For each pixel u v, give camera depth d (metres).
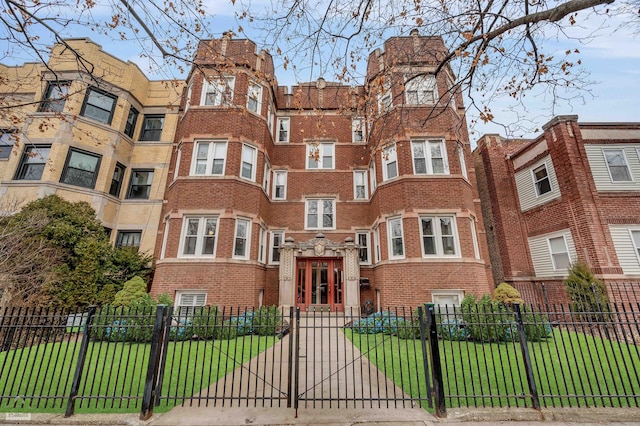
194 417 4.26
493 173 16.44
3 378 5.54
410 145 12.88
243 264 12.03
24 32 5.49
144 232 14.98
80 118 14.38
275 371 6.21
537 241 14.39
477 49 5.86
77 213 11.99
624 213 12.02
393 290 11.73
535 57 5.82
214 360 6.79
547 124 13.81
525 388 5.07
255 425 4.03
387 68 7.22
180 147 13.56
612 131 13.19
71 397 4.33
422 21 6.20
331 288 13.19
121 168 15.80
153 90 17.56
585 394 4.74
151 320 7.21
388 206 12.80
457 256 11.55
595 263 11.41
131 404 4.72
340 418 4.20
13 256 9.48
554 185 13.65
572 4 4.66
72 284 10.33
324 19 6.12
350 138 16.77
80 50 15.09
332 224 15.55
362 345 8.20
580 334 9.55
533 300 13.73
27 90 14.87
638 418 4.11
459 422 4.09
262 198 14.10
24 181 13.07
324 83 17.62
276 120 17.17
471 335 8.19
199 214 12.14
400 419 4.16
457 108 15.24
